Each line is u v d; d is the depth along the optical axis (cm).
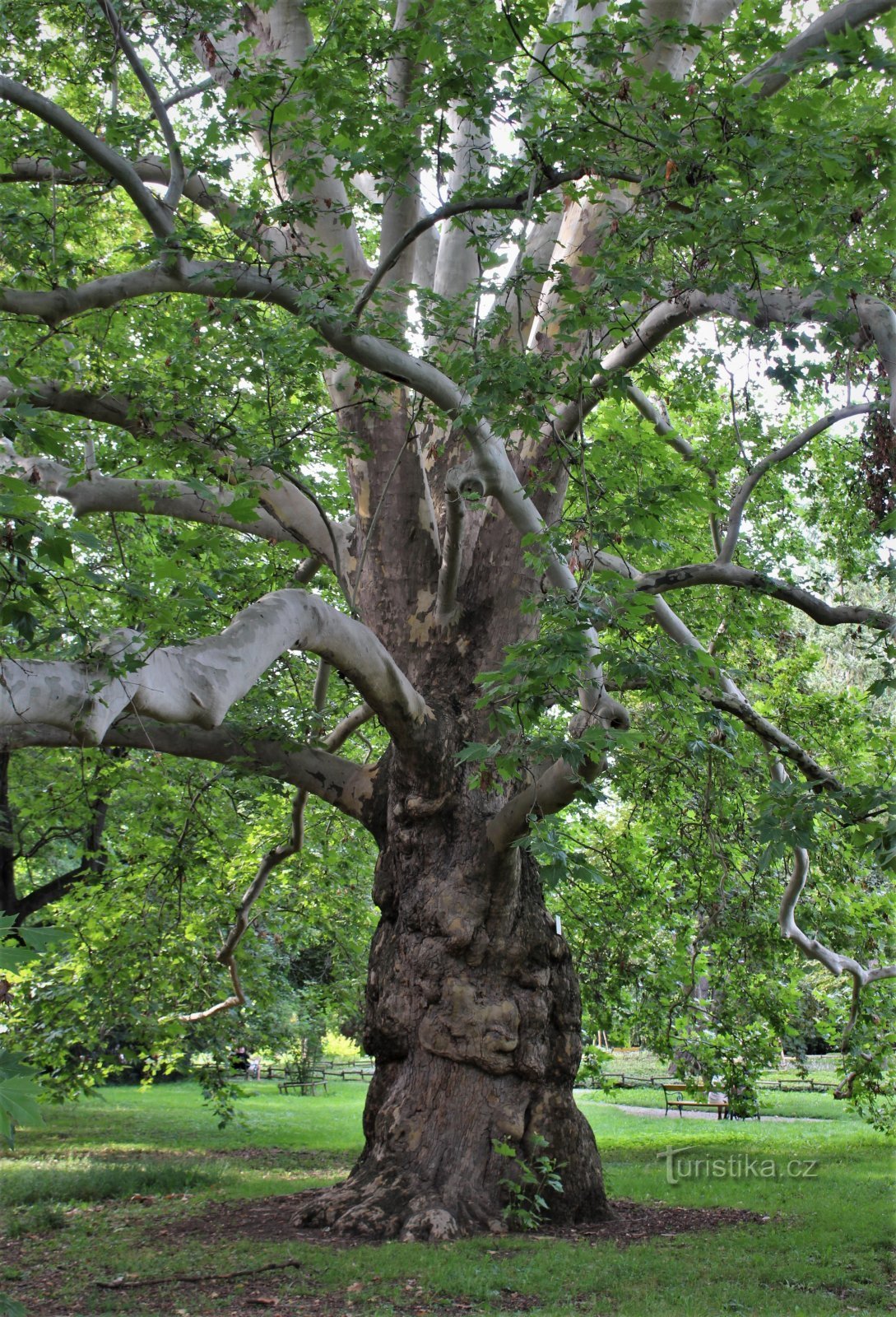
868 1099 1470
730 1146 1584
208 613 870
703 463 1192
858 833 680
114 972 1413
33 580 474
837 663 2038
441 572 1013
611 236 741
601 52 686
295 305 799
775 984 1478
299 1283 737
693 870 1335
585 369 673
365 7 811
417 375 762
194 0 852
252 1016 1684
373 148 777
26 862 1950
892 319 745
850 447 1312
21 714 496
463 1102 973
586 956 1428
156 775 1331
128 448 1115
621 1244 885
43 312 794
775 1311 666
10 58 1030
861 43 642
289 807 1555
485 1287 720
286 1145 1741
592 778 850
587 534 698
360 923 1758
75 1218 1030
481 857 1011
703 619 1441
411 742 982
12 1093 238
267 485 933
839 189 764
